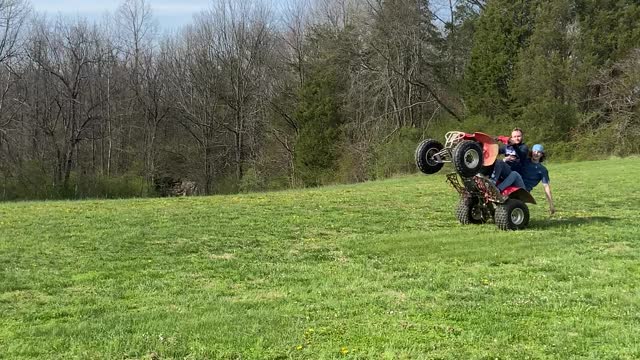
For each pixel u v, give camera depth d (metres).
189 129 50.06
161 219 12.97
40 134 45.44
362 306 5.94
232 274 7.62
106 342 4.98
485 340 4.88
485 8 42.47
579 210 12.76
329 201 16.50
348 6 45.72
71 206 16.56
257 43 48.94
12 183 42.16
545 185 11.31
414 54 42.38
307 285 6.96
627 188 17.00
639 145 33.56
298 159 43.69
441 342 4.84
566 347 4.68
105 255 8.99
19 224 12.43
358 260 8.32
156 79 50.38
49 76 45.03
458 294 6.32
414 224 11.52
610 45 36.19
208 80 49.81
